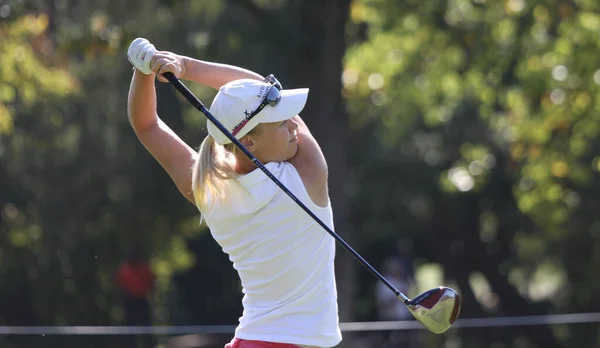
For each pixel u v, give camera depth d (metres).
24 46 36.31
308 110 45.25
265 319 12.03
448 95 53.34
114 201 51.34
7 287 48.88
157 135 13.16
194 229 54.59
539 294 73.56
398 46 51.25
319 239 12.07
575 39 43.91
